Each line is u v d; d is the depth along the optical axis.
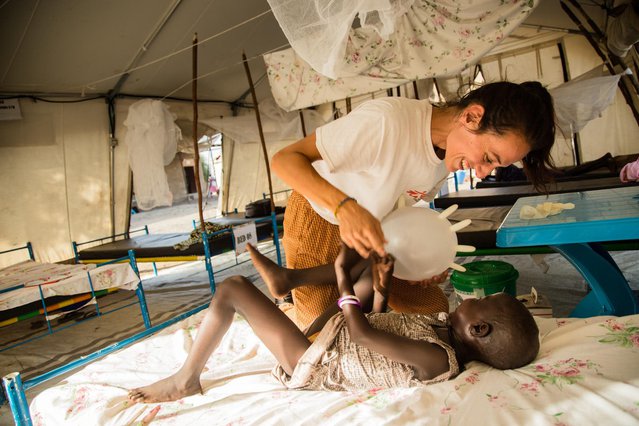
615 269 2.25
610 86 6.35
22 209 5.82
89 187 6.46
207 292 5.46
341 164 1.58
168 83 6.95
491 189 6.04
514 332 1.57
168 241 5.86
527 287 3.75
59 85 5.80
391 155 1.61
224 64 6.99
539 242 2.04
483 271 2.59
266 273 2.03
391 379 1.65
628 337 1.62
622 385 1.35
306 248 2.24
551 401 1.35
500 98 1.37
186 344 2.53
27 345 4.37
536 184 1.62
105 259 5.76
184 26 5.59
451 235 1.57
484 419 1.32
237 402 1.77
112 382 2.17
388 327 1.72
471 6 4.18
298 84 5.24
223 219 7.34
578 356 1.58
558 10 6.38
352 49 4.73
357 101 8.86
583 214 2.13
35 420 1.96
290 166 1.43
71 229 6.31
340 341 1.73
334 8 2.02
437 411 1.41
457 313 1.73
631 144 7.95
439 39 4.40
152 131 6.21
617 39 5.66
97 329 4.59
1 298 3.60
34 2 4.30
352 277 2.04
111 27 5.09
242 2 5.56
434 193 2.17
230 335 2.60
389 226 1.54
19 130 5.73
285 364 1.84
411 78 4.59
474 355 1.68
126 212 6.93
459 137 1.50
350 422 1.42
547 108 1.42
